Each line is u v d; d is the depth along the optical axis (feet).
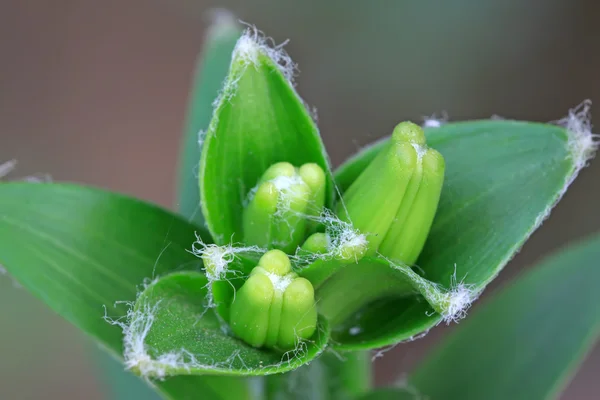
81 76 1.93
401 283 0.95
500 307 1.09
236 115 0.97
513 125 0.97
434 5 1.78
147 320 0.93
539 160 0.96
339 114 1.80
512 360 1.08
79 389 1.65
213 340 0.95
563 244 1.71
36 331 1.61
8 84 1.90
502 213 0.96
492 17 1.78
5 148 1.86
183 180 1.08
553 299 1.08
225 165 0.98
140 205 1.00
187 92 1.95
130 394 1.13
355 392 1.05
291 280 0.94
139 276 0.99
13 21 1.93
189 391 0.98
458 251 0.96
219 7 1.89
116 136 1.91
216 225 0.98
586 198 1.72
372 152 0.99
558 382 1.06
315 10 1.81
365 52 1.80
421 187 0.94
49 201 0.98
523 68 1.78
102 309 0.97
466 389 1.08
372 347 0.96
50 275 0.97
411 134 0.94
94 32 1.95
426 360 1.10
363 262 0.94
